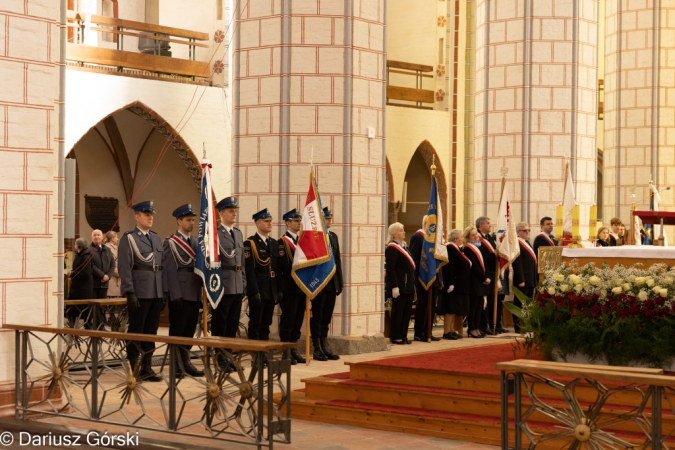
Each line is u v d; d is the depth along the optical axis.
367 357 12.65
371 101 13.61
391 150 23.23
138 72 19.92
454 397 8.31
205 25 21.39
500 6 17.48
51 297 8.69
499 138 17.53
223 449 7.20
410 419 8.21
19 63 8.37
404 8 24.92
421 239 14.65
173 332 10.80
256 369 7.09
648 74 22.08
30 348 8.12
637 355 8.55
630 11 22.28
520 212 17.28
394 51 25.03
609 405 7.85
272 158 13.43
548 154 17.22
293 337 12.42
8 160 8.30
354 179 13.33
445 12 24.39
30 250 8.47
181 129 20.22
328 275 11.72
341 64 13.26
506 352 10.45
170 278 10.66
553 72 17.22
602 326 8.66
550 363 6.31
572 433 6.14
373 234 13.64
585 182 17.47
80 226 21.70
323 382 9.17
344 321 13.20
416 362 9.38
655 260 8.97
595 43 17.64
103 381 10.65
